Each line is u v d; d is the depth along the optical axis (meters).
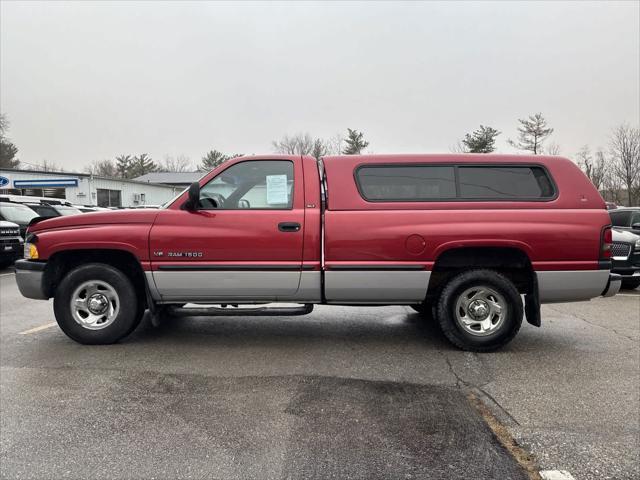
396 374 3.80
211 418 2.98
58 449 2.59
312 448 2.61
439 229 4.18
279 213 4.27
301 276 4.27
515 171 4.37
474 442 2.69
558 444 2.67
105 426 2.87
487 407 3.17
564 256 4.18
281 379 3.68
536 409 3.14
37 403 3.21
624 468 2.43
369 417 3.01
